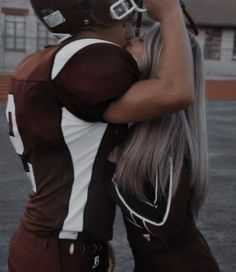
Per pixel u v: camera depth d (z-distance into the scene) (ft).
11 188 17.60
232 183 19.27
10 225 13.56
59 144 4.40
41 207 4.58
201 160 4.72
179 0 4.45
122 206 4.51
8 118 4.81
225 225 14.05
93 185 4.46
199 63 4.68
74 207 4.45
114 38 4.66
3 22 100.48
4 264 11.09
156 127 4.53
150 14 4.34
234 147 28.91
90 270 4.60
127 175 4.50
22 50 101.91
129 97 4.18
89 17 4.43
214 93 77.30
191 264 4.83
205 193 4.87
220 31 114.73
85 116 4.26
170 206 4.52
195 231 4.99
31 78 4.41
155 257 4.81
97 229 4.48
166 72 4.15
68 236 4.47
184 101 4.16
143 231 4.77
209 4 115.24
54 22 4.51
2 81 65.31
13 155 24.09
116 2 4.41
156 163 4.49
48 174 4.52
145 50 4.50
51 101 4.32
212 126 39.04
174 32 4.22
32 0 4.58
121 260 11.36
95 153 4.44
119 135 4.49
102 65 4.15
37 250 4.59
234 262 11.57
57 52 4.31
